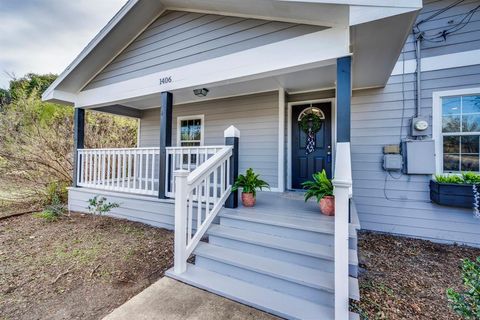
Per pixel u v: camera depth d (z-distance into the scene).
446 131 3.89
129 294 2.31
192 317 1.88
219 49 3.62
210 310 1.96
